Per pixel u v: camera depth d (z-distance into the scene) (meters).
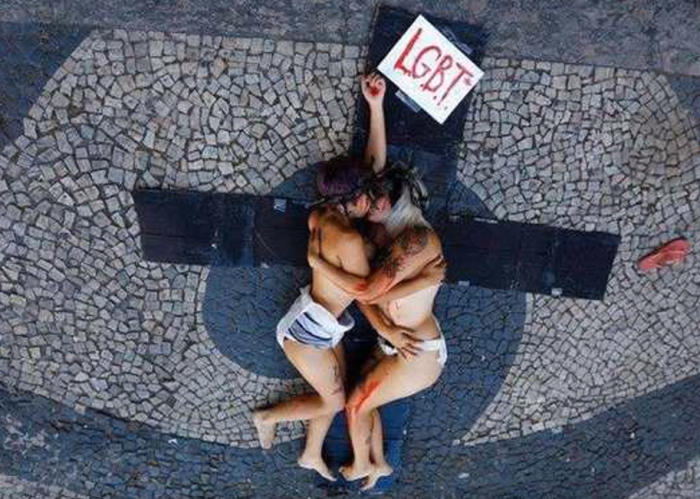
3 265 3.19
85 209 3.13
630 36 2.97
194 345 3.35
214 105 3.02
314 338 3.05
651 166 3.13
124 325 3.31
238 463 3.55
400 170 2.91
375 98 2.90
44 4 2.88
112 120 3.02
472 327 3.36
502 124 3.06
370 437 3.38
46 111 3.00
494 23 2.94
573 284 3.29
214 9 2.91
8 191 3.09
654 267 3.27
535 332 3.38
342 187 2.65
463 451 3.57
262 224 3.16
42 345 3.32
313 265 2.82
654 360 3.44
